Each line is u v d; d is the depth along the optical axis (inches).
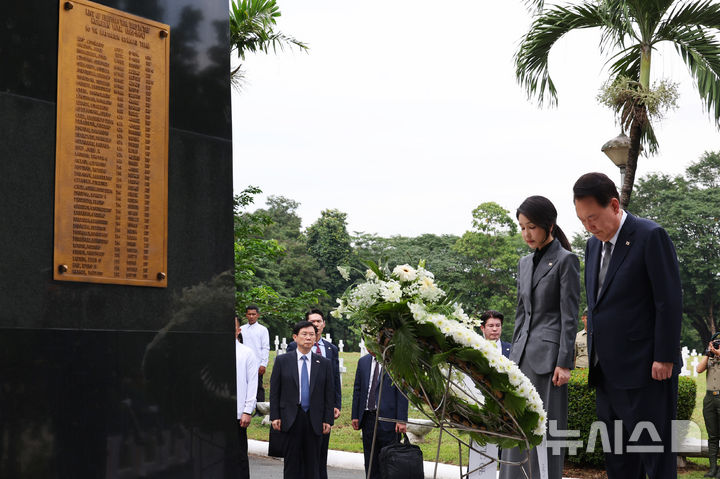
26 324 148.3
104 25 164.9
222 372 179.6
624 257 170.9
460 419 165.2
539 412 150.9
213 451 175.6
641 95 476.7
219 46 188.1
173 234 174.1
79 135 159.0
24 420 146.2
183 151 177.6
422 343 154.5
